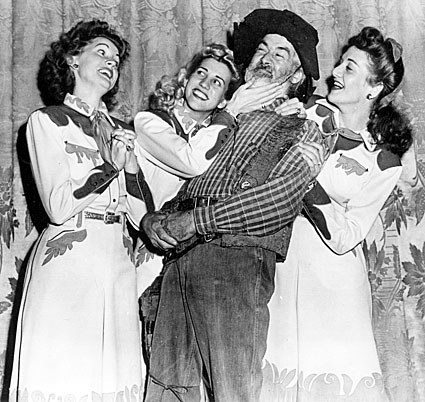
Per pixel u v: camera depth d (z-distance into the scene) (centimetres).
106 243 191
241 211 179
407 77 227
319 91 222
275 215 179
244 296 177
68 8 231
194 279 179
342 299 200
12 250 225
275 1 231
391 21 230
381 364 219
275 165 184
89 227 190
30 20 231
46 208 188
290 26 205
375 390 196
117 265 191
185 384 184
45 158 188
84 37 204
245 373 175
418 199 225
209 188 184
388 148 209
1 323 221
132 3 232
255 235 180
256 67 202
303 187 184
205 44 227
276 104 198
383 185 205
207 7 229
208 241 181
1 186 226
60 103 202
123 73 226
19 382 183
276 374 199
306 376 196
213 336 176
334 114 207
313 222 199
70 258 187
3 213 225
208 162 189
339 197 203
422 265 224
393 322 221
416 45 229
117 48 206
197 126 204
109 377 185
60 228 190
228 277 178
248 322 177
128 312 191
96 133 196
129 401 187
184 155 191
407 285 224
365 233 202
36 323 184
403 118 212
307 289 201
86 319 185
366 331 200
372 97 208
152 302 195
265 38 205
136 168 199
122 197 197
